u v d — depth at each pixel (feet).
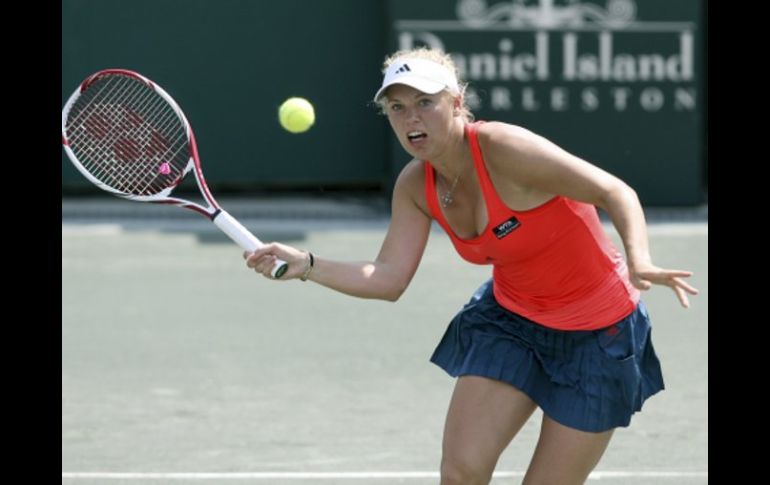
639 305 48.24
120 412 73.46
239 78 148.56
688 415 72.54
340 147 150.20
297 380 80.43
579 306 46.85
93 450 66.44
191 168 50.19
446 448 46.83
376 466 63.87
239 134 149.38
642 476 62.49
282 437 68.74
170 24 147.02
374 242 127.75
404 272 48.34
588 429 46.75
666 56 144.36
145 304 102.32
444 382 79.82
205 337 91.76
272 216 144.25
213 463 64.44
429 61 44.68
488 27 143.33
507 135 44.57
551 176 44.14
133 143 51.08
